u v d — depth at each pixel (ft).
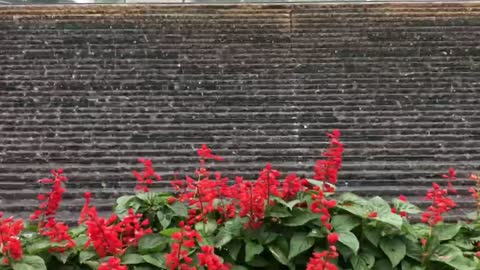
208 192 13.48
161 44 44.73
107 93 38.63
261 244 12.73
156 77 40.55
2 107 36.96
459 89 38.73
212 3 49.98
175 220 13.85
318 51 43.68
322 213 12.75
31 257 11.95
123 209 13.88
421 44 44.29
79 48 43.96
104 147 32.89
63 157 31.73
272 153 32.09
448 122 35.09
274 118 35.78
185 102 37.58
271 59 42.70
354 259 12.51
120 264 11.64
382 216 12.64
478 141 33.01
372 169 30.50
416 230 13.66
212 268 11.34
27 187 28.89
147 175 14.99
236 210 13.50
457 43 44.29
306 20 47.60
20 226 12.48
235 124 35.17
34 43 44.60
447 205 13.52
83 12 47.65
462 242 13.70
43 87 39.27
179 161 31.45
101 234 12.34
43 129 34.71
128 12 48.01
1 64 41.98
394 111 36.47
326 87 39.22
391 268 12.67
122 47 44.19
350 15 47.85
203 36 45.62
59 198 14.02
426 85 39.22
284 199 13.19
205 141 33.63
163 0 51.57
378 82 39.68
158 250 12.70
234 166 30.83
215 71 41.42
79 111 36.65
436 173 29.68
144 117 36.09
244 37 45.55
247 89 39.14
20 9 47.52
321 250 12.59
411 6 48.29
